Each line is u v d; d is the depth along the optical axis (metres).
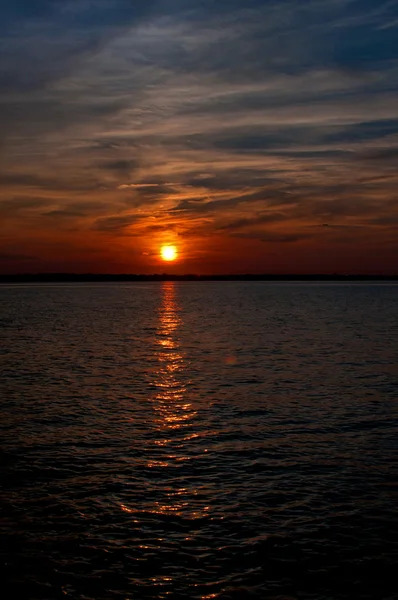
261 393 30.02
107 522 15.14
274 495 16.67
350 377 34.56
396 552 13.66
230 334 60.66
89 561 13.38
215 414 25.62
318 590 12.34
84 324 73.75
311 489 17.08
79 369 37.69
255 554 13.62
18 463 19.19
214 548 13.90
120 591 12.32
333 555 13.55
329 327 68.50
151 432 22.78
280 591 12.32
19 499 16.44
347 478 17.89
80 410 26.30
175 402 27.97
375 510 15.68
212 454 20.16
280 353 45.44
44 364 39.81
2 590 12.31
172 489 17.12
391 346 49.62
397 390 30.72
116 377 34.75
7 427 23.39
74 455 20.00
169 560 13.41
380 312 96.81
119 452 20.34
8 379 34.06
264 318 83.81
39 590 12.34
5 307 115.25
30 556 13.56
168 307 115.06
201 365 39.34
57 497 16.58
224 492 16.92
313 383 32.72
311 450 20.58
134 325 72.25
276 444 21.27
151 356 43.88
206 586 12.48
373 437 22.12
